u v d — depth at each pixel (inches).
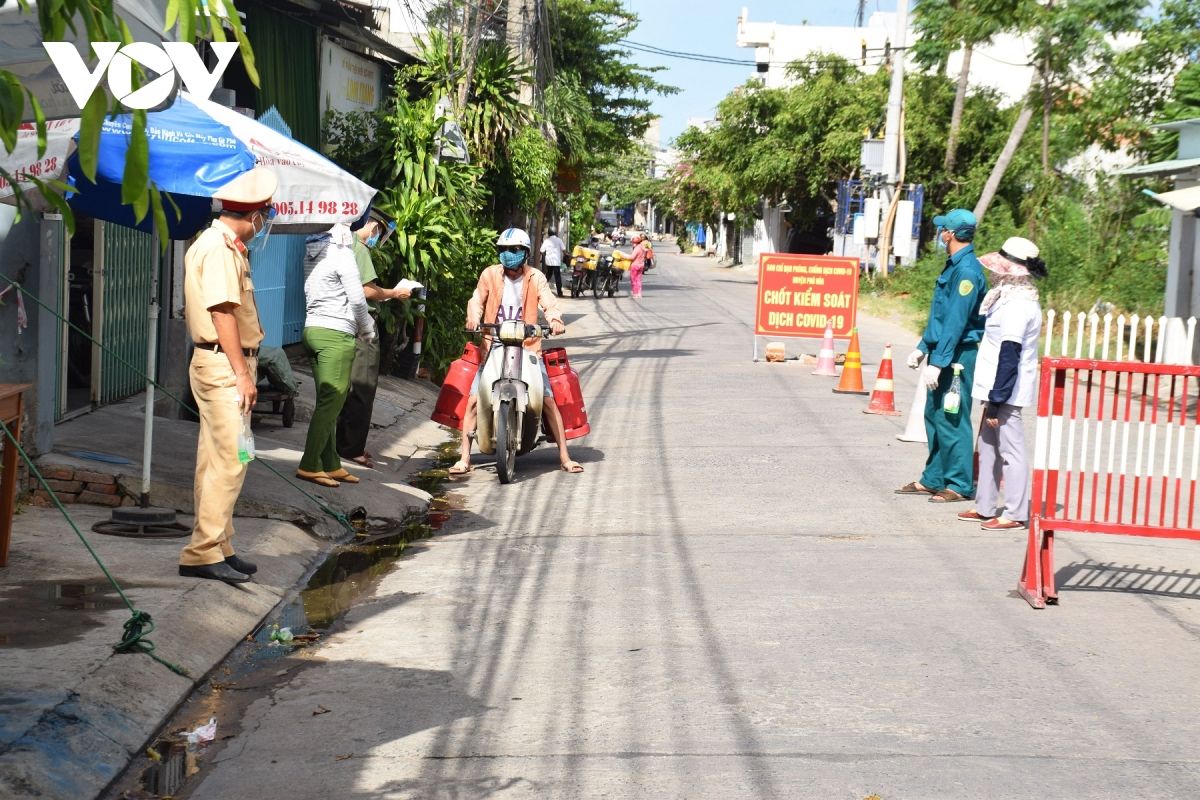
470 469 458.6
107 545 300.2
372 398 436.8
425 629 262.5
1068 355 874.1
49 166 267.7
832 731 203.6
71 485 340.5
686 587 296.2
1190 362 759.7
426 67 765.9
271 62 578.6
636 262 1619.1
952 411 393.4
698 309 1416.1
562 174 1357.0
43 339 339.9
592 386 704.4
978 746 197.6
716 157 2150.6
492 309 443.8
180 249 454.3
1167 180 1066.1
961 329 386.6
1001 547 340.8
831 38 2623.0
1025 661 243.0
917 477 441.7
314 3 587.5
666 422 571.5
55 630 230.7
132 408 449.7
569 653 245.6
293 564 309.7
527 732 202.8
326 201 345.1
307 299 378.0
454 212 674.2
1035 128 1566.2
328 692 223.1
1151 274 1025.5
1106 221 1109.7
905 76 1750.7
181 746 197.3
